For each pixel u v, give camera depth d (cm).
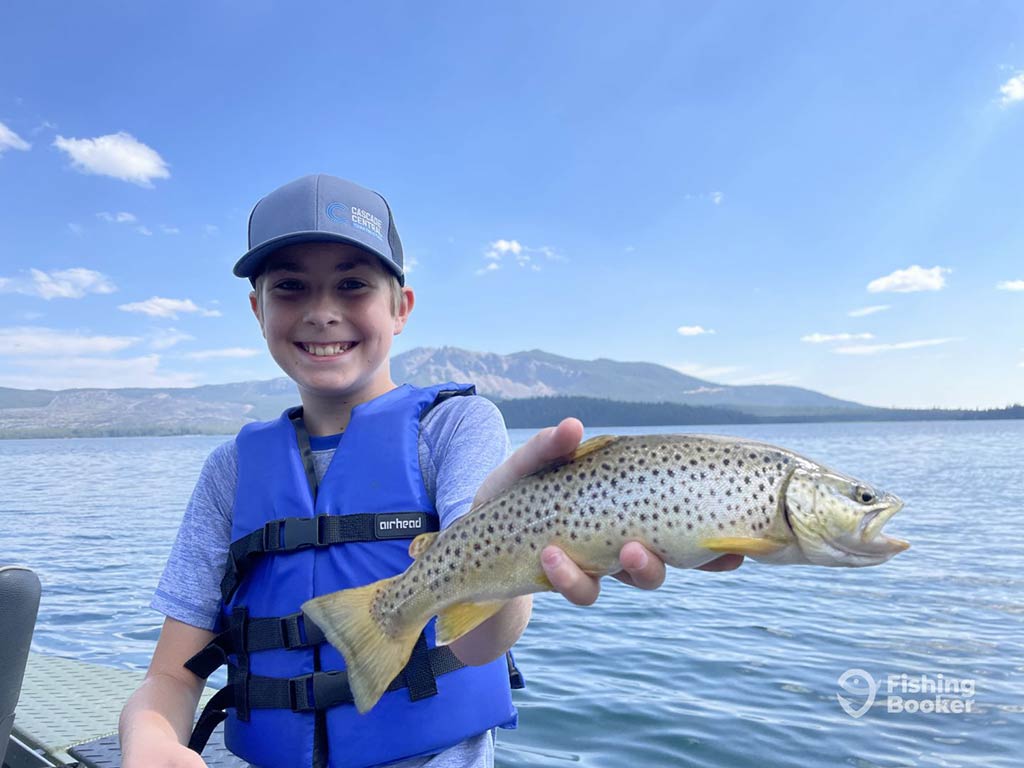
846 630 255
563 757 145
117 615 288
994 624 264
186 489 1063
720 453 58
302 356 73
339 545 70
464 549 58
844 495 58
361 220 72
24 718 135
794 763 142
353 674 59
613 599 313
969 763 142
